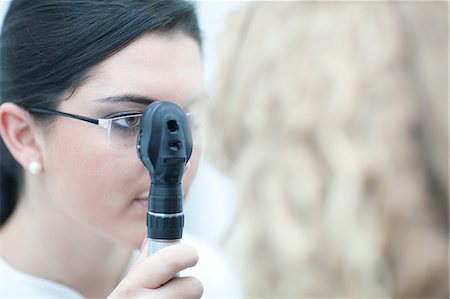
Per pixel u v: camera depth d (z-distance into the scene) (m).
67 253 0.85
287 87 0.59
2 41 0.83
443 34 0.65
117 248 0.92
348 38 0.62
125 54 0.69
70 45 0.71
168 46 0.71
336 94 0.58
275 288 0.55
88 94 0.70
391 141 0.58
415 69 0.62
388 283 0.57
